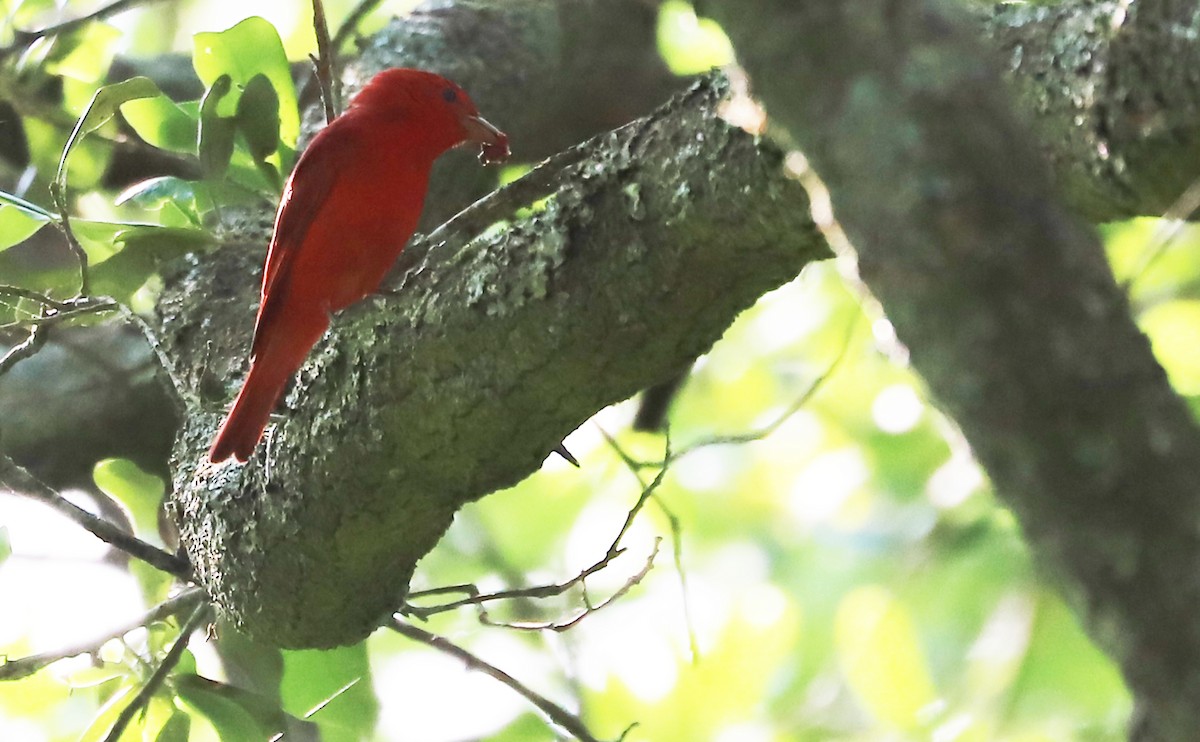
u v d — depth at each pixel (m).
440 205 8.91
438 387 5.39
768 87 2.76
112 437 9.29
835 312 12.62
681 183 4.67
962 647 10.60
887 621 10.95
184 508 6.46
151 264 6.56
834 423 13.10
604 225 4.94
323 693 7.47
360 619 6.39
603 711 11.97
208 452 6.38
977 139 2.54
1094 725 9.66
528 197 5.45
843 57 2.63
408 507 5.79
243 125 6.99
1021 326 2.43
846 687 12.38
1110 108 3.95
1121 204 4.19
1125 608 2.28
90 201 9.02
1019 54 4.25
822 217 2.90
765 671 12.85
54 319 6.41
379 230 6.76
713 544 13.91
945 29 2.65
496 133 7.23
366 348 5.56
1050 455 2.37
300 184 6.63
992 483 2.48
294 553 5.95
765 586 13.49
